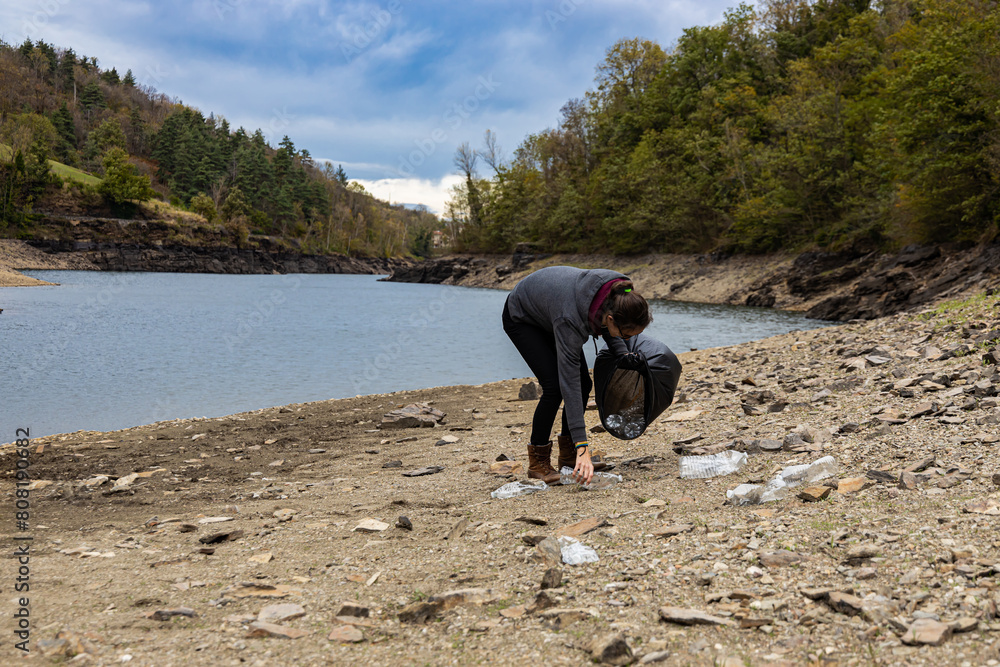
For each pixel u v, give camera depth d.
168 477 5.50
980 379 5.49
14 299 38.50
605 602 2.33
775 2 67.94
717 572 2.48
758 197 49.31
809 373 7.67
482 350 17.83
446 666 1.96
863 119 42.22
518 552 2.98
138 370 13.98
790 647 1.89
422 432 7.16
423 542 3.31
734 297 43.19
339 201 153.50
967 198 29.25
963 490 3.07
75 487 5.17
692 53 70.25
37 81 132.38
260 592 2.67
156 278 78.88
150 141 136.25
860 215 39.25
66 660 2.04
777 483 3.60
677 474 4.26
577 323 3.72
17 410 9.88
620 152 72.19
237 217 118.62
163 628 2.32
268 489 4.93
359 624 2.31
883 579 2.26
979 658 1.71
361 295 52.16
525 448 5.77
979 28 27.89
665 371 4.04
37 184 99.62
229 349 17.81
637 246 63.41
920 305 24.34
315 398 10.88
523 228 81.12
